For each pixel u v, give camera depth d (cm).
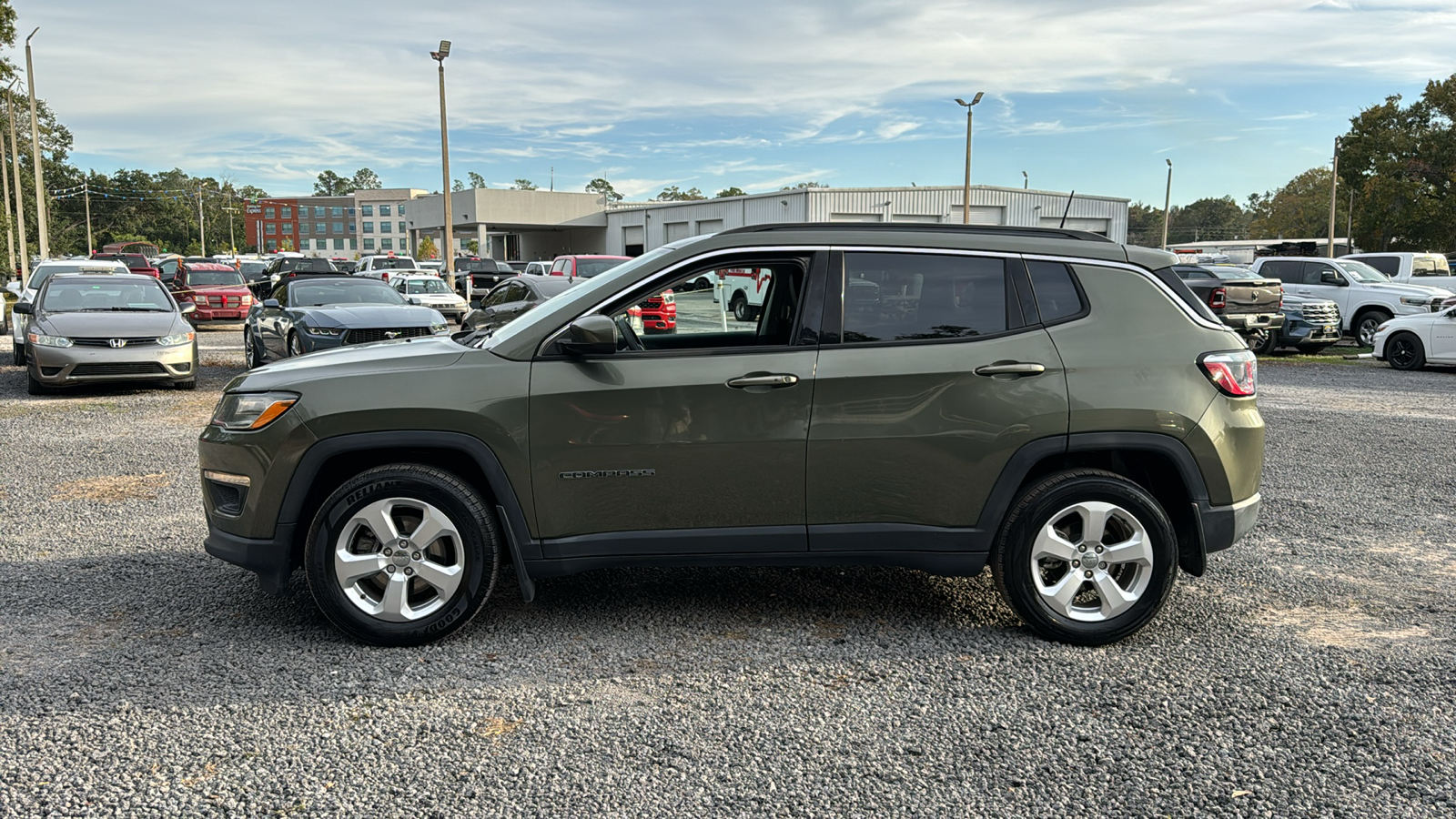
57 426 980
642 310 407
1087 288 416
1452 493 700
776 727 338
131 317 1231
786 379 397
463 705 353
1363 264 2391
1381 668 391
